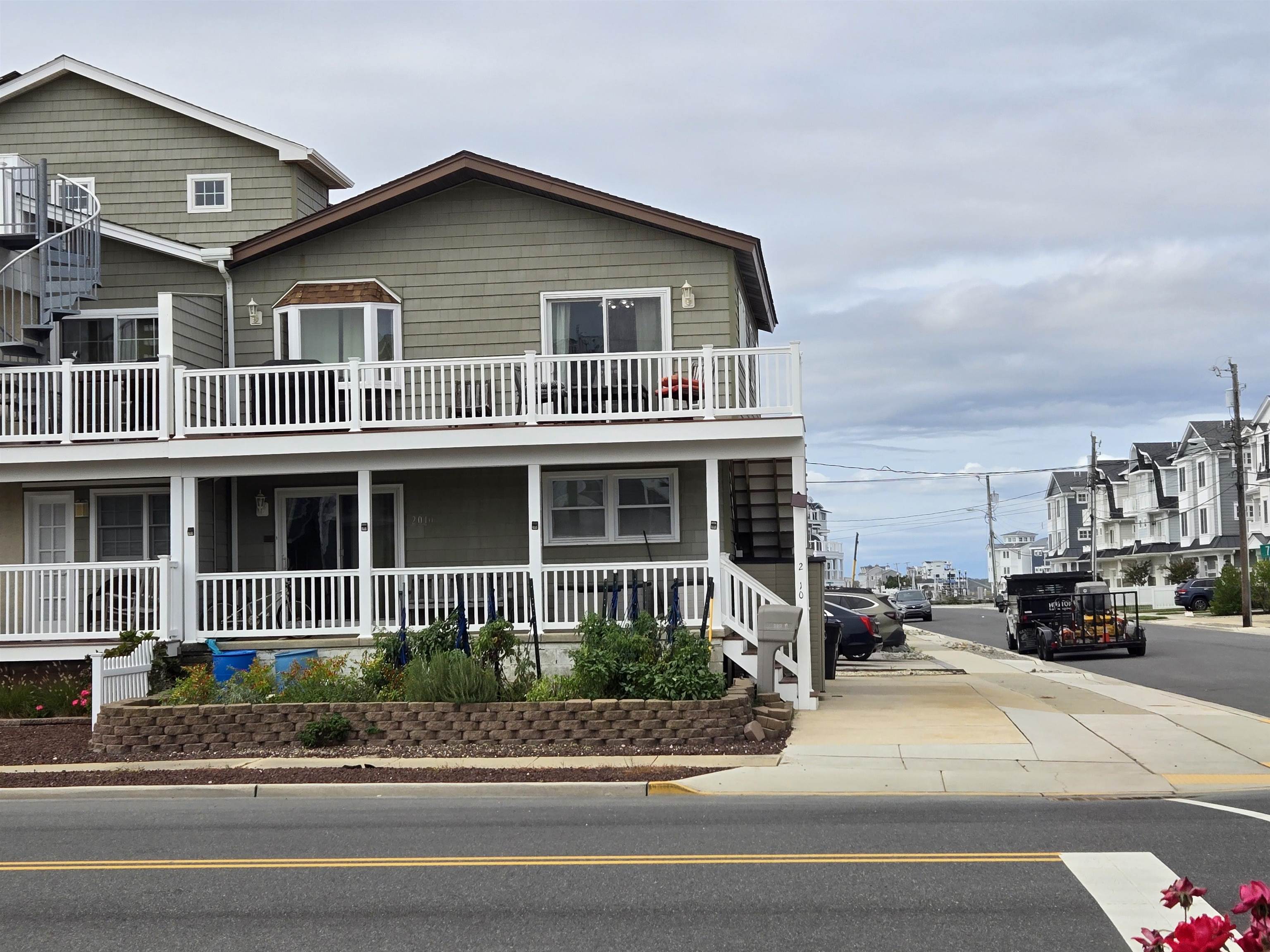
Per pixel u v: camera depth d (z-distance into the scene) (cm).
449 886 813
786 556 2203
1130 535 9231
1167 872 821
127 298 2184
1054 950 661
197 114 2377
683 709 1482
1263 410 7206
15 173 2156
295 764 1384
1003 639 4381
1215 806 1088
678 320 2089
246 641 1888
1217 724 1595
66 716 1741
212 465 1905
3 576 2088
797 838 954
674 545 2092
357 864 884
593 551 2100
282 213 2383
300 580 2100
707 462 1892
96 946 698
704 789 1221
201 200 2392
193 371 1912
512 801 1188
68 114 2406
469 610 1873
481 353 2106
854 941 679
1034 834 955
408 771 1334
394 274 2128
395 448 1861
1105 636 3048
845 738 1495
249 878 848
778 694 1744
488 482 2128
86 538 2114
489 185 2125
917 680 2375
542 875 841
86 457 1894
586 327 2105
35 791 1258
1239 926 698
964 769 1288
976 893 772
